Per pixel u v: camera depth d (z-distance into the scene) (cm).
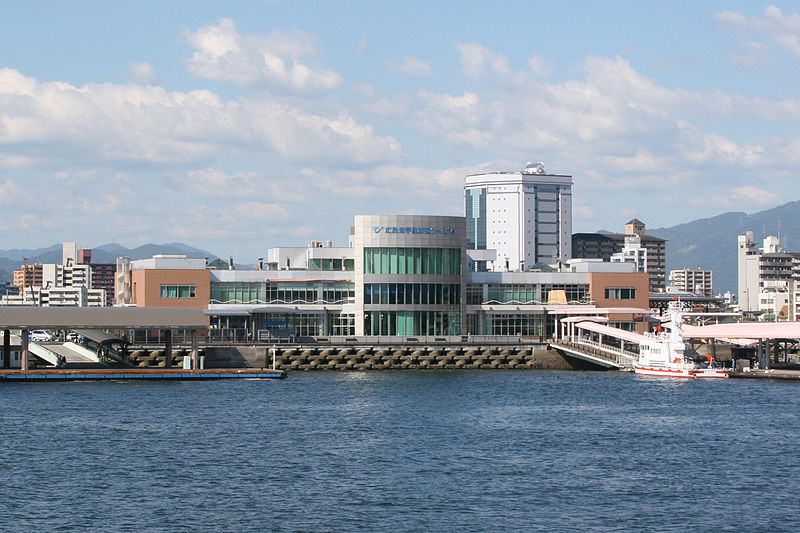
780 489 8250
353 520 7256
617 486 8300
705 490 8188
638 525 7188
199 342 18788
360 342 19212
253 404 12925
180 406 12619
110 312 16238
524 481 8444
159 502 7706
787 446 10081
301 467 8919
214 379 16262
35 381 15375
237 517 7319
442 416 11988
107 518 7275
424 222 19875
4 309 15850
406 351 19125
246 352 17788
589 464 9138
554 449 9844
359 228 19812
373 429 10950
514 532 7000
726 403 13362
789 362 19350
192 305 19975
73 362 17275
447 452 9644
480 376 17525
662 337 17638
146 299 19838
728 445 10119
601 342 19225
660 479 8562
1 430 10650
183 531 6981
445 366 19188
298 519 7275
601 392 14688
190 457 9325
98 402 12888
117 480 8400
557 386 15600
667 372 17388
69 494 7931
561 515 7425
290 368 18625
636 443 10206
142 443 9988
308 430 10844
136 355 17725
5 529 6994
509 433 10756
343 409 12538
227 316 19875
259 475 8612
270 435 10506
